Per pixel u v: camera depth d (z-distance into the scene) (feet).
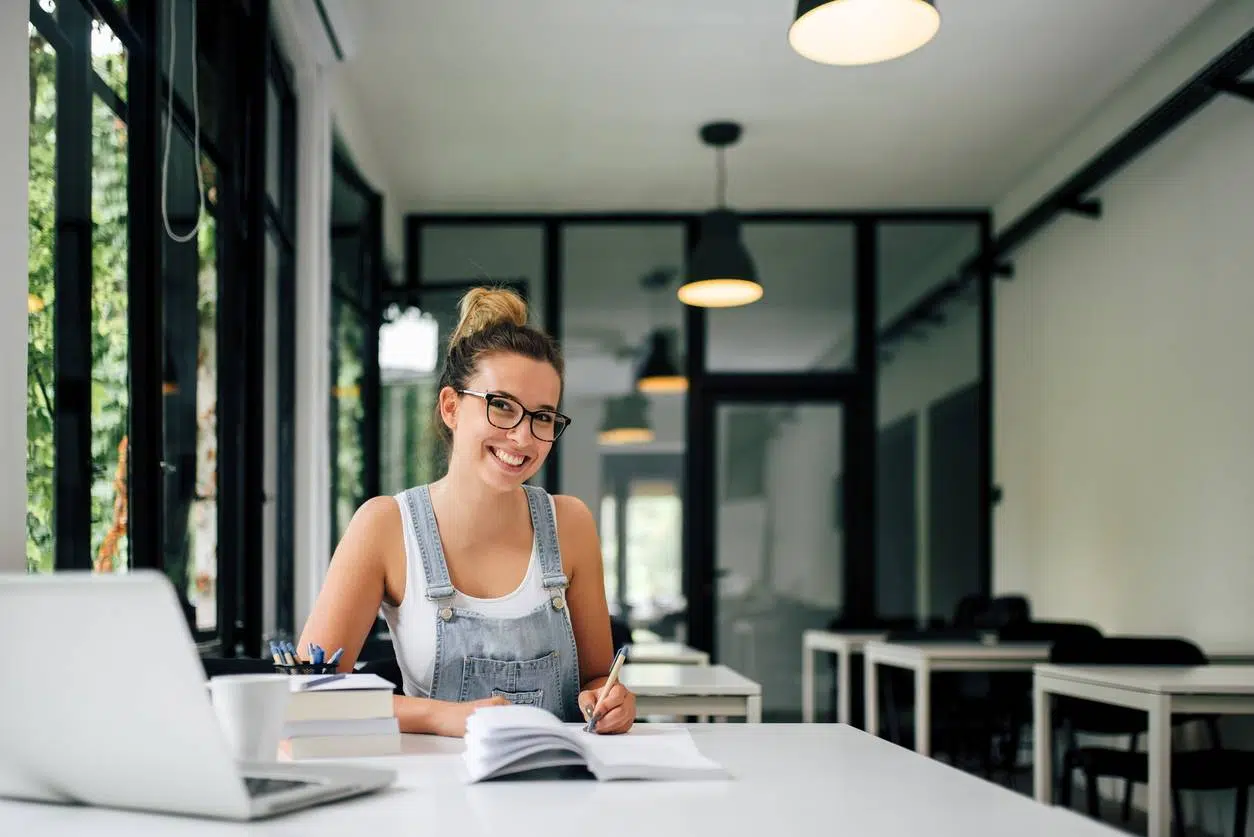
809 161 21.25
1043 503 20.97
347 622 5.79
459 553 5.93
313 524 14.87
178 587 10.21
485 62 16.90
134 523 8.54
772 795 3.94
